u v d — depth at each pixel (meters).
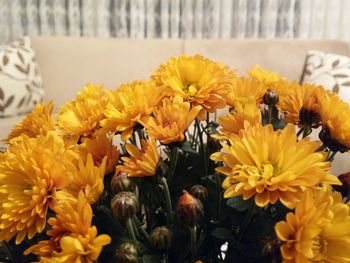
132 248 0.14
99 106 0.18
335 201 0.14
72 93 0.85
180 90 0.18
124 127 0.17
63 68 0.85
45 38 0.86
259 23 1.00
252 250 0.15
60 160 0.15
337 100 0.17
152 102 0.17
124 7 0.95
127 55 0.87
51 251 0.13
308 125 0.17
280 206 0.15
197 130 0.20
